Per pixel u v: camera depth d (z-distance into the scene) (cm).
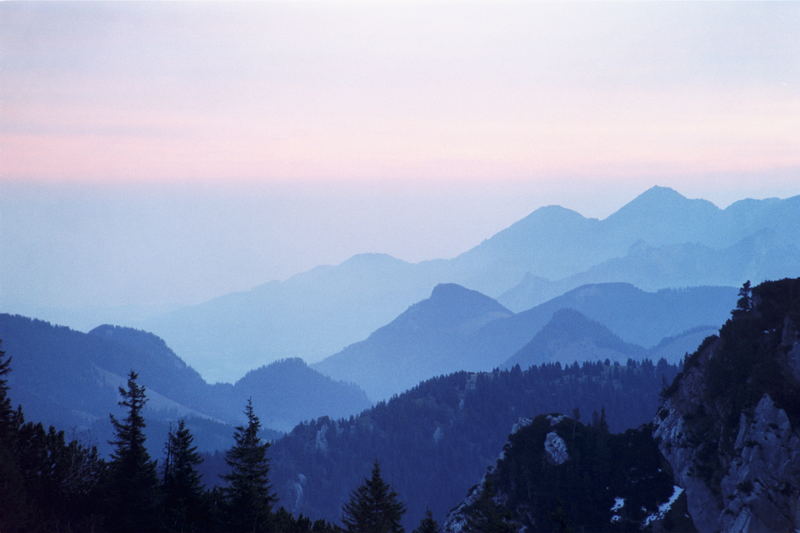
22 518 12306
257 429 14888
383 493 14225
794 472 14262
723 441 15750
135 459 13862
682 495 16500
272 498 14962
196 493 14600
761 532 14075
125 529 13638
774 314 16525
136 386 14025
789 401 14975
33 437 14575
